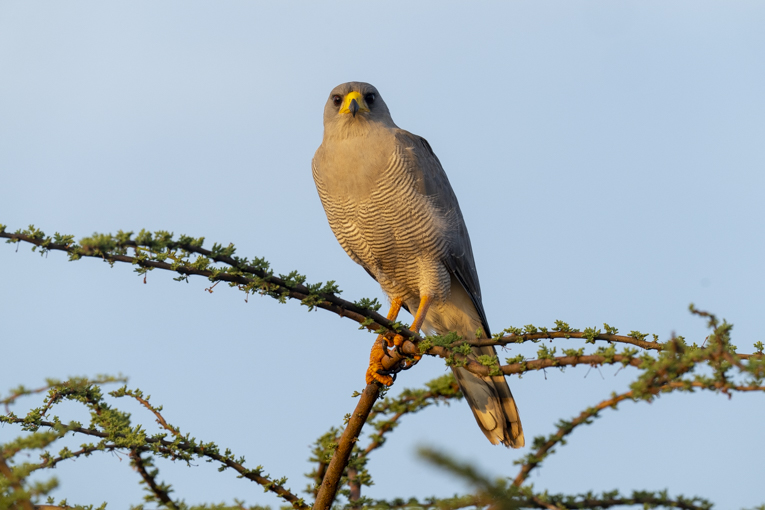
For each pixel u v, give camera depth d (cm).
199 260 664
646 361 550
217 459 754
